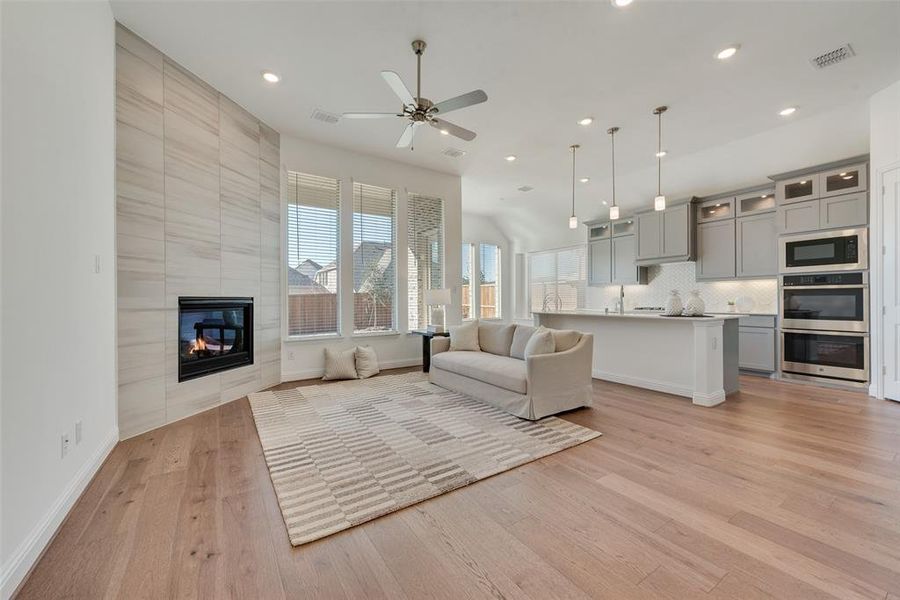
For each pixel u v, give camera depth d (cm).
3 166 139
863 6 242
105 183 244
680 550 156
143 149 289
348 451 258
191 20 266
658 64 309
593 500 195
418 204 573
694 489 205
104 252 242
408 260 565
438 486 210
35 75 162
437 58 305
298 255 473
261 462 242
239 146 390
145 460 243
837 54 294
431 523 177
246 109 397
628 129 429
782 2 241
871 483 209
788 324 460
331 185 497
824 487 205
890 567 144
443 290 540
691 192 580
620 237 675
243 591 135
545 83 338
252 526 174
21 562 141
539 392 322
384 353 542
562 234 820
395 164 546
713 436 282
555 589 136
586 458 246
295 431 296
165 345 309
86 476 208
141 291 288
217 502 194
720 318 373
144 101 289
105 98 246
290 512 185
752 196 508
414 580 141
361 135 459
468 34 277
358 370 493
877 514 179
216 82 346
